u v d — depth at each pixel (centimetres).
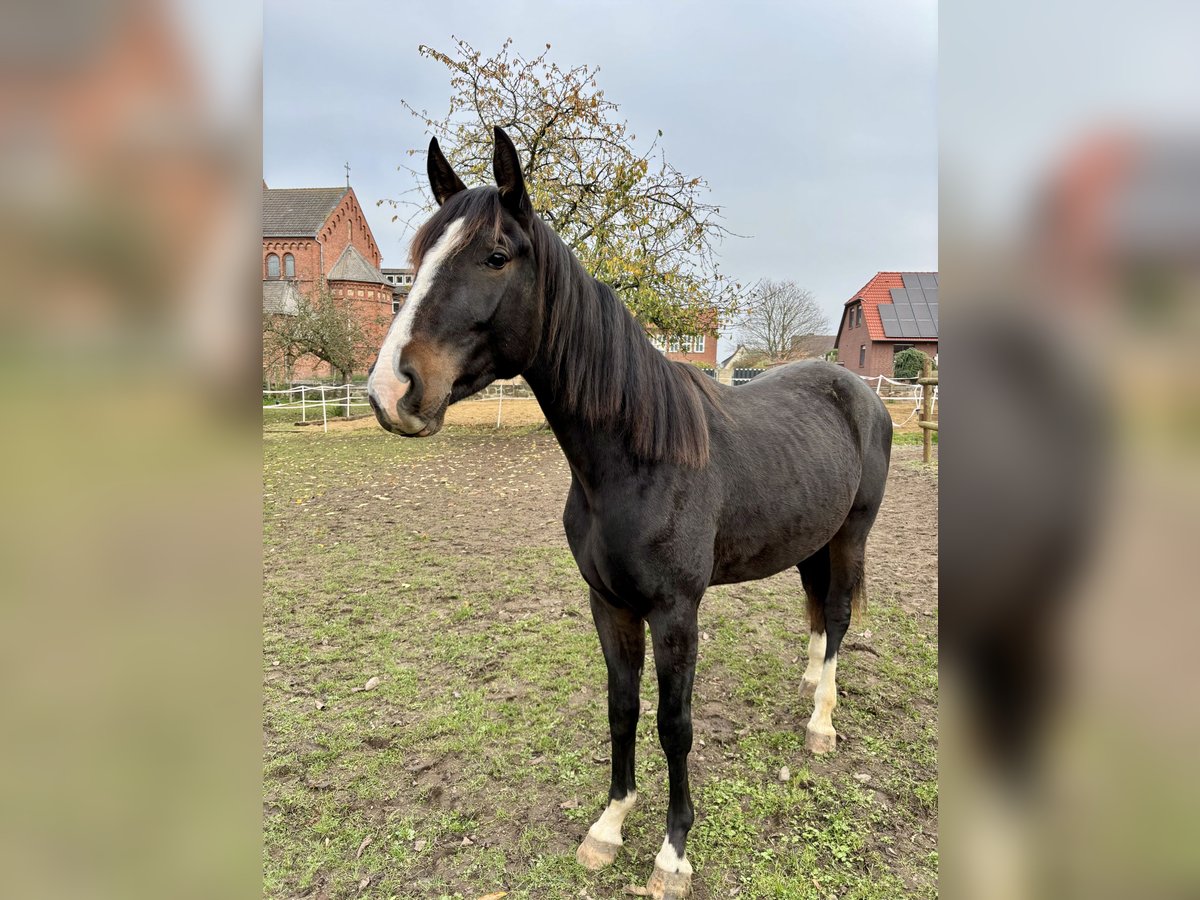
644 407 163
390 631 353
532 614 374
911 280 2631
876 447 262
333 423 1497
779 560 215
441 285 139
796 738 244
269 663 317
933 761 231
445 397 139
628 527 164
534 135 989
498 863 190
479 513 631
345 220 3033
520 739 249
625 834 199
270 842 200
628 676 187
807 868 183
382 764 236
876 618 355
